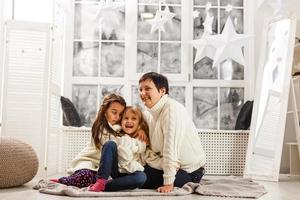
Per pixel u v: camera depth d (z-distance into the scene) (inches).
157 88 96.5
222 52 163.5
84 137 162.7
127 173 95.8
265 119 155.4
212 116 180.1
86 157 108.2
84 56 181.2
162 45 181.6
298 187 118.6
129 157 95.3
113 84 180.1
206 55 173.3
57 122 159.5
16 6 168.4
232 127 179.8
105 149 94.3
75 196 89.3
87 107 178.7
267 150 149.6
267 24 165.5
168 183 93.7
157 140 97.3
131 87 179.9
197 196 92.2
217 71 181.5
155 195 91.5
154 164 99.2
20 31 145.4
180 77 179.8
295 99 153.1
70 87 178.9
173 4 183.0
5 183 104.8
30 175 111.4
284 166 168.1
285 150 168.6
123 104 102.4
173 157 93.1
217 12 184.5
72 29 180.1
